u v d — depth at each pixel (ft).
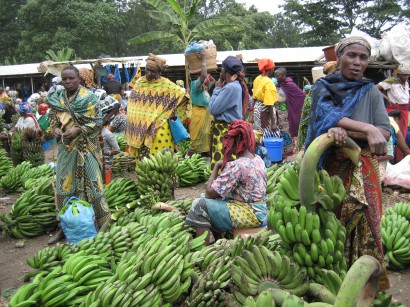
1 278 13.87
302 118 17.07
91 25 114.42
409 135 27.35
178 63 56.24
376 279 6.95
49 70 46.39
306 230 8.64
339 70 9.16
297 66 51.85
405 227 14.87
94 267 11.30
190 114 21.43
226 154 13.46
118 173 26.94
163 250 11.09
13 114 46.75
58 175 16.14
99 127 16.20
